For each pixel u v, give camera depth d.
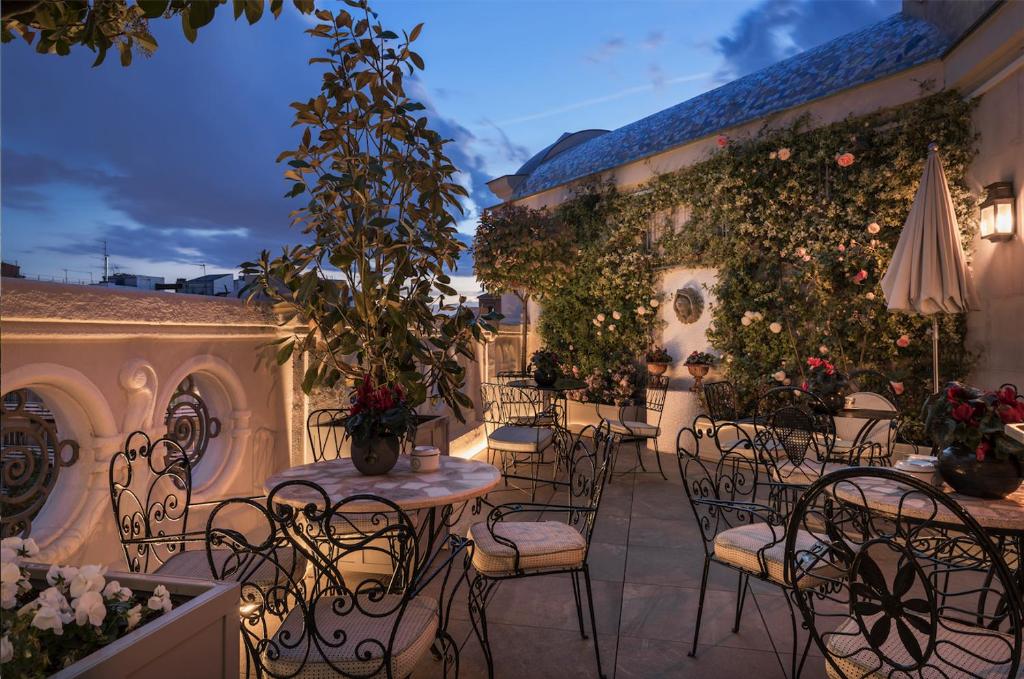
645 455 7.56
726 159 7.83
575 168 10.70
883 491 2.41
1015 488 2.26
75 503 2.62
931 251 4.96
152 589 1.57
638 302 9.17
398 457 3.16
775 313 7.30
